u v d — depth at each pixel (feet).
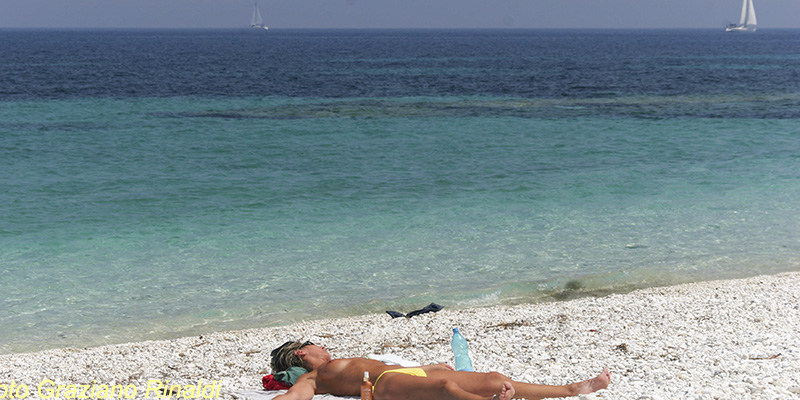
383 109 148.77
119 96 175.11
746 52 465.47
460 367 24.32
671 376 23.34
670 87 203.51
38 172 82.69
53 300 43.09
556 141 107.34
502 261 50.67
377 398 21.45
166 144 103.45
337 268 49.24
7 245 53.98
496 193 73.00
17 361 32.55
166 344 35.45
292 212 65.21
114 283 46.14
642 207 66.18
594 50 514.27
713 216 62.64
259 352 32.99
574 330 33.63
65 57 384.47
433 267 49.47
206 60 363.15
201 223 61.11
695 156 94.32
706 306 37.68
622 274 47.65
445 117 135.23
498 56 413.39
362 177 81.51
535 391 20.84
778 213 63.41
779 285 43.01
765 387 21.15
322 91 192.34
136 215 63.77
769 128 118.52
